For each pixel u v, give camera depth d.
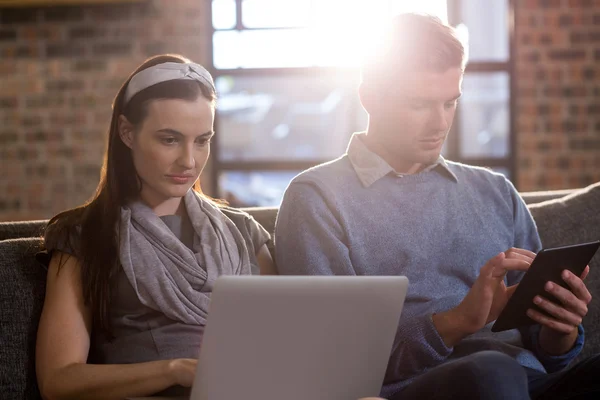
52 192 5.83
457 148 5.79
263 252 1.93
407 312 1.86
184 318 1.69
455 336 1.76
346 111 5.99
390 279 1.40
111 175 1.75
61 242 1.70
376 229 1.89
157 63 1.74
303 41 5.84
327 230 1.87
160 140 1.69
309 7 5.81
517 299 1.69
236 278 1.31
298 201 1.92
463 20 5.73
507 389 1.41
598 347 2.22
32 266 1.81
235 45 5.86
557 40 5.59
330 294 1.35
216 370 1.34
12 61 5.82
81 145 5.80
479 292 1.71
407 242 1.90
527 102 5.64
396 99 1.87
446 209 1.96
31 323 1.76
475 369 1.43
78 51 5.78
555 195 2.53
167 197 1.79
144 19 5.75
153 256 1.71
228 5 5.83
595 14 5.55
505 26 5.72
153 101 1.68
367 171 1.94
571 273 1.71
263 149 6.06
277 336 1.35
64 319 1.65
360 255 1.87
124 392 1.53
